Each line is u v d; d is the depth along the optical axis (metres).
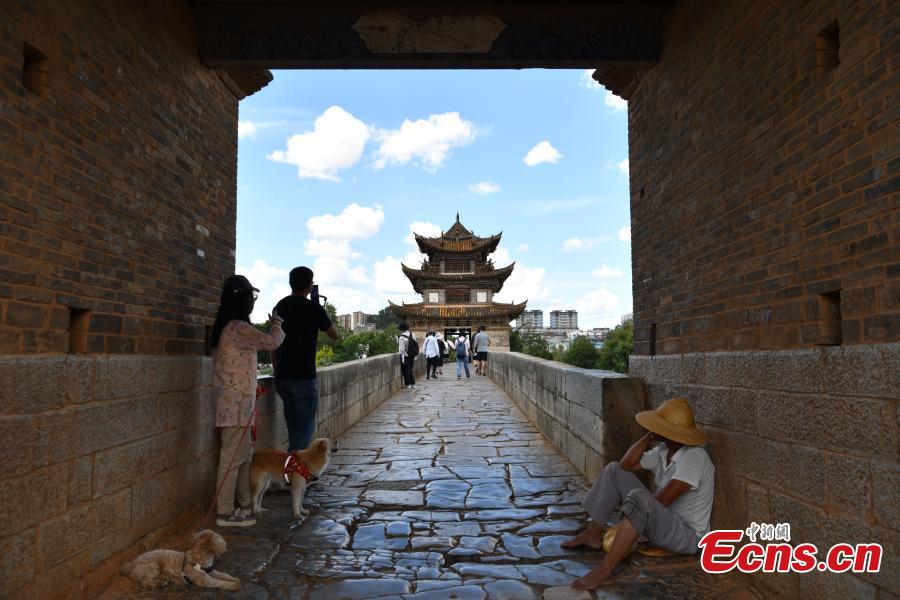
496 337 48.72
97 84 3.72
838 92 2.93
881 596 2.59
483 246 48.66
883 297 2.62
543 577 3.88
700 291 4.46
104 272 3.75
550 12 5.35
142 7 4.30
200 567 3.68
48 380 3.13
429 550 4.38
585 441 6.39
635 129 6.02
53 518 3.15
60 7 3.36
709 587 3.70
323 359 36.28
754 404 3.63
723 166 4.12
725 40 4.09
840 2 2.93
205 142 5.41
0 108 2.89
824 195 3.03
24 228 3.04
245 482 5.20
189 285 5.03
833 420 2.91
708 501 4.04
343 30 5.33
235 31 5.30
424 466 7.08
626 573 3.91
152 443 4.20
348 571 3.97
